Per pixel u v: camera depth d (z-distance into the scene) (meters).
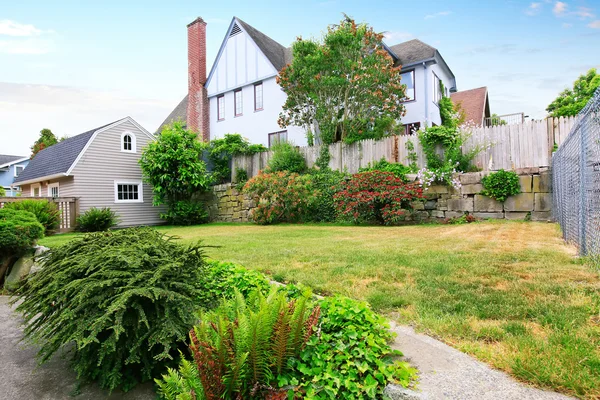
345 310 2.17
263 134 16.95
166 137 13.83
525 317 2.35
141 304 2.18
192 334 1.75
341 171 11.68
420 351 1.94
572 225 4.91
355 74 11.51
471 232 6.77
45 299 2.29
